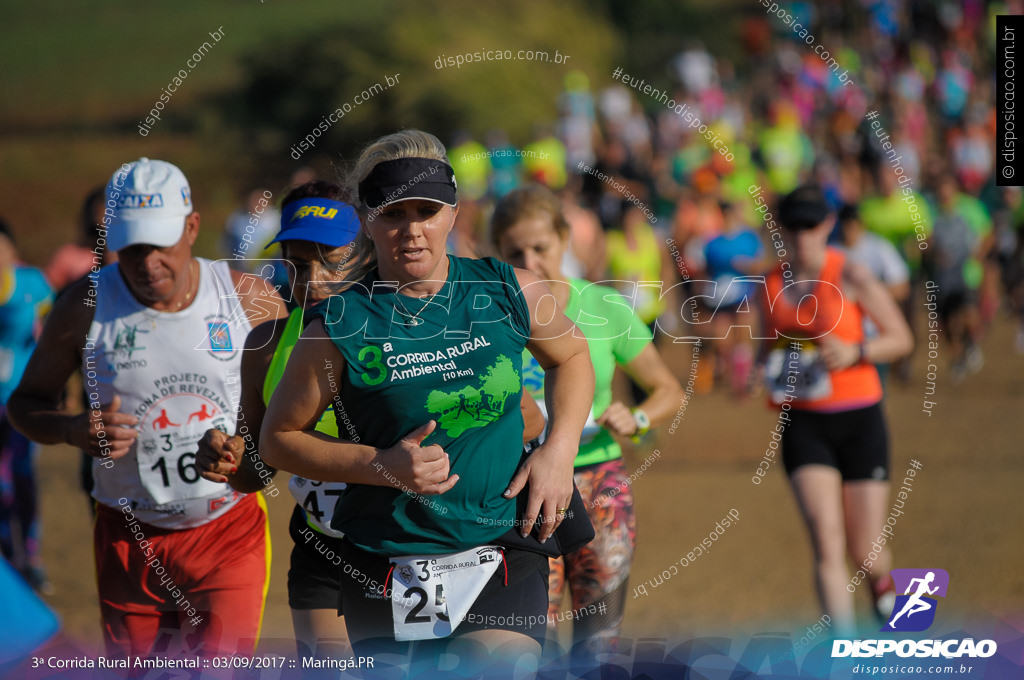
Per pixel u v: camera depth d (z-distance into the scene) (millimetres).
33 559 19562
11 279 20188
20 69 90125
